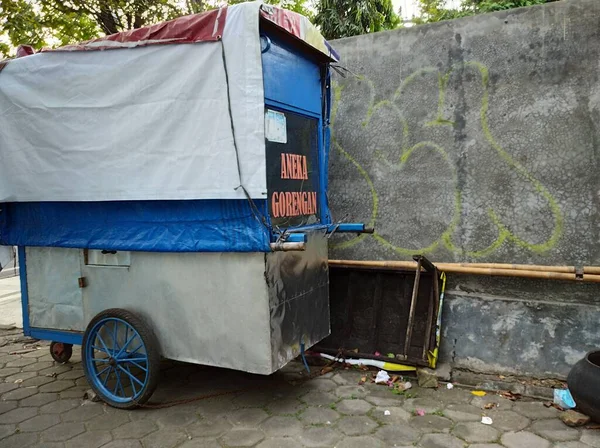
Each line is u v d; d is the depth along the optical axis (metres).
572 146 3.21
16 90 3.16
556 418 2.79
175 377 3.60
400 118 3.76
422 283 3.68
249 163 2.56
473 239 3.53
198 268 2.87
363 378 3.45
